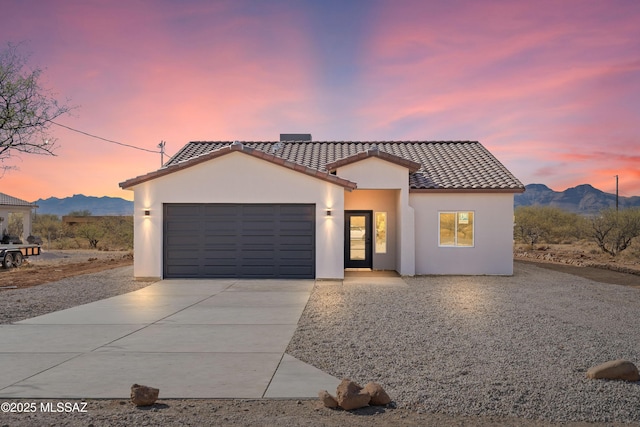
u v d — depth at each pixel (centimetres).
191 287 1598
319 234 1769
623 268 2178
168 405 585
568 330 977
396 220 2062
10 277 1941
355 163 1905
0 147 1855
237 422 537
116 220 5212
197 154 2275
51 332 959
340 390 590
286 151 2339
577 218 4300
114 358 775
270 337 920
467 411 574
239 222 1792
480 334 940
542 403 594
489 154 2286
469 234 1942
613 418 561
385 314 1144
